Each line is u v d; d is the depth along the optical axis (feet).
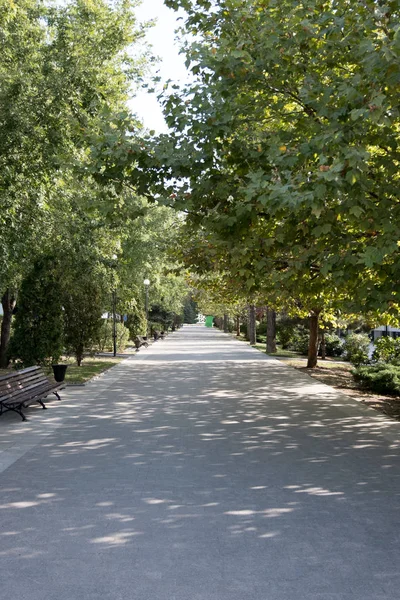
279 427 36.70
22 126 42.52
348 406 45.52
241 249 29.50
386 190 27.81
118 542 17.65
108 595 14.26
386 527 19.13
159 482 24.21
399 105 25.55
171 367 80.23
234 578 15.23
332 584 14.92
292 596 14.26
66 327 76.23
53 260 58.08
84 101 46.03
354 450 30.48
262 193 25.23
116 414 41.24
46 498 22.00
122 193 31.48
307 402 47.60
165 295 169.68
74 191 48.67
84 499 21.88
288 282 31.94
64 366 57.98
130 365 83.30
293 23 28.17
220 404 46.29
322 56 29.14
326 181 22.39
